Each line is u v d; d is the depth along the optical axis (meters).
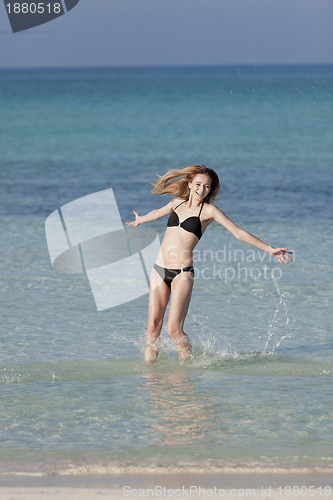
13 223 48.91
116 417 17.95
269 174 76.69
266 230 46.28
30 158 94.25
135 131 133.12
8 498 12.94
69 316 28.83
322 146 106.56
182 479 14.03
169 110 177.38
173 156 97.12
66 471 14.47
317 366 22.70
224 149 105.12
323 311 29.41
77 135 127.50
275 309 29.72
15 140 119.44
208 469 14.57
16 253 40.16
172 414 18.16
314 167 82.94
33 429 17.14
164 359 23.67
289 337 26.12
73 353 24.17
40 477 14.18
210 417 17.91
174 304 23.53
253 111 168.25
